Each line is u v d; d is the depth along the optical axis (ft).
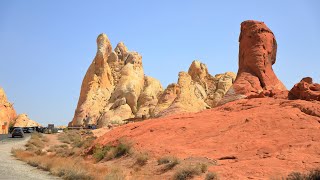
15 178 59.21
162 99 222.07
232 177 59.52
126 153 92.07
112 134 119.44
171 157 75.97
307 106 92.99
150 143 93.56
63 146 146.41
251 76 134.31
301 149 68.95
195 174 63.93
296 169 59.67
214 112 113.19
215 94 269.03
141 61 376.48
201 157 74.08
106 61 369.50
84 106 323.37
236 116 100.27
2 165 76.38
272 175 57.88
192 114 117.39
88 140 149.69
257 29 138.82
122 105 309.22
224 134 87.15
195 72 318.04
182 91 172.76
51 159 87.15
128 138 104.42
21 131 182.70
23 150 116.78
